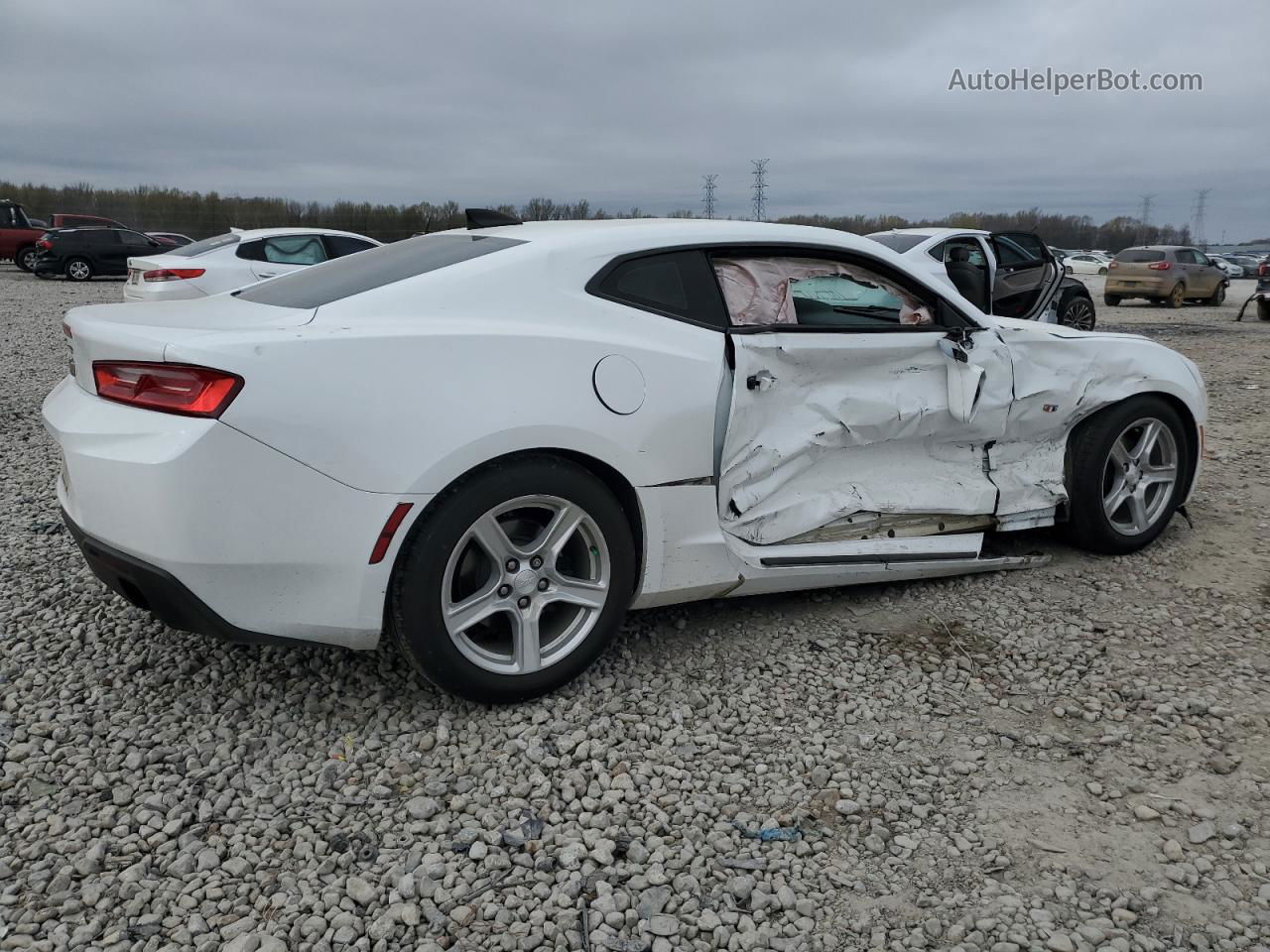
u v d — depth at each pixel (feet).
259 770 8.60
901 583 13.19
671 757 8.92
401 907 6.91
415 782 8.49
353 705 9.69
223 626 8.45
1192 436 14.65
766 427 11.00
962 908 7.11
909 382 12.01
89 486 8.48
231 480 8.05
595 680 10.25
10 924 6.67
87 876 7.21
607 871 7.36
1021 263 36.50
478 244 10.59
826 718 9.75
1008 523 13.15
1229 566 13.96
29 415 23.86
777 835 7.88
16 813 7.91
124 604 11.96
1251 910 7.11
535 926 6.79
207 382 7.97
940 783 8.68
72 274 77.71
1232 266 144.25
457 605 9.11
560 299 9.71
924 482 12.42
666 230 10.69
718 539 10.58
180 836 7.69
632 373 9.77
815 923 6.95
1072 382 13.12
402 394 8.54
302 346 8.27
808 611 12.26
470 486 8.87
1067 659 11.09
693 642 11.34
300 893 7.07
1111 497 14.01
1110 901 7.18
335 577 8.53
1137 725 9.71
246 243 39.19
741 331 10.66
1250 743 9.36
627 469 9.73
